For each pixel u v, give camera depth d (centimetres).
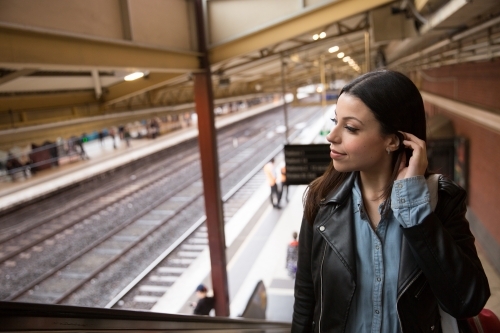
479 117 756
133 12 504
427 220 120
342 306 141
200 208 1593
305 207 154
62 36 387
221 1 697
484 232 987
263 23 683
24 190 1803
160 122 3950
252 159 2600
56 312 122
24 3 343
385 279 135
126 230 1380
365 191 142
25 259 1185
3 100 630
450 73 1255
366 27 966
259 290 753
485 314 197
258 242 1213
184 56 661
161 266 1112
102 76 720
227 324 277
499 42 572
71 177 2027
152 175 2161
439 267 119
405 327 130
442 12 602
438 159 1306
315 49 1367
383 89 124
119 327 158
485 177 980
